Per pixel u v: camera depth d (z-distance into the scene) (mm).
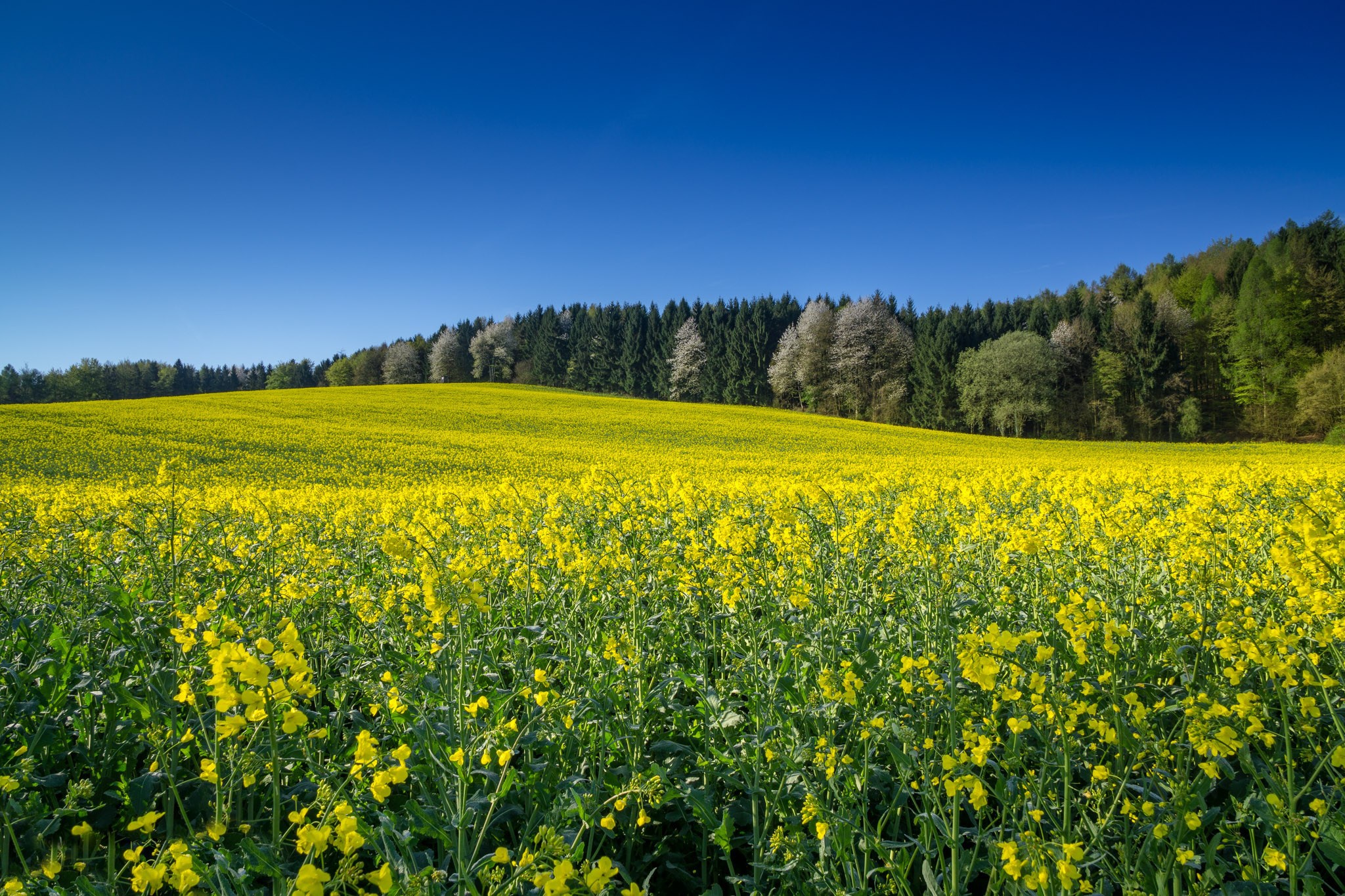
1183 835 2416
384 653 3869
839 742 3463
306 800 2973
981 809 2580
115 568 4781
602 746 3068
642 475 19266
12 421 27297
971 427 64750
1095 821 2707
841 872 2613
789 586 4629
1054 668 3736
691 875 2906
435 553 4488
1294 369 55812
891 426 52156
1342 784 2398
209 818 2906
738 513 7480
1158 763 2637
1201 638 3770
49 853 2297
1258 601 4301
